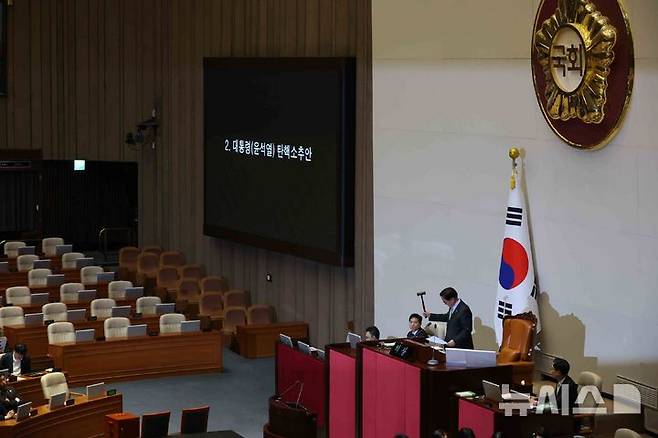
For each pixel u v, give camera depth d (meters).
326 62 26.44
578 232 18.80
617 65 17.75
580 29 18.19
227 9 31.89
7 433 19.20
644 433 17.27
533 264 19.73
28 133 36.16
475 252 21.42
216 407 24.08
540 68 19.25
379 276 24.55
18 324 26.77
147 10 35.75
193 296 31.28
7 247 33.88
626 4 17.58
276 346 23.44
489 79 20.84
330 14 27.12
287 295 29.34
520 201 19.83
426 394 17.09
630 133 17.67
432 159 22.56
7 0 35.56
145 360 26.30
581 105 18.30
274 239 28.81
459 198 21.81
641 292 17.59
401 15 23.39
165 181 35.56
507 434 15.80
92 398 21.36
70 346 25.38
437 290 22.61
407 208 23.45
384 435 18.36
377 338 20.36
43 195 38.25
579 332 18.81
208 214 31.97
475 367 17.28
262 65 28.95
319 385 21.83
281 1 29.25
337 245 26.31
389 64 23.86
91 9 36.34
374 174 24.50
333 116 26.31
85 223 39.03
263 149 29.12
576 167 18.78
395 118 23.72
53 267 33.03
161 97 35.50
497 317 19.89
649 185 17.39
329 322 27.64
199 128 33.72
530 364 17.62
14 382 21.75
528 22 19.77
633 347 17.77
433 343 18.55
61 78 36.31
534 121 19.72
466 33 21.39
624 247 17.91
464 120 21.56
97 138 36.53
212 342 26.94
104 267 35.69
